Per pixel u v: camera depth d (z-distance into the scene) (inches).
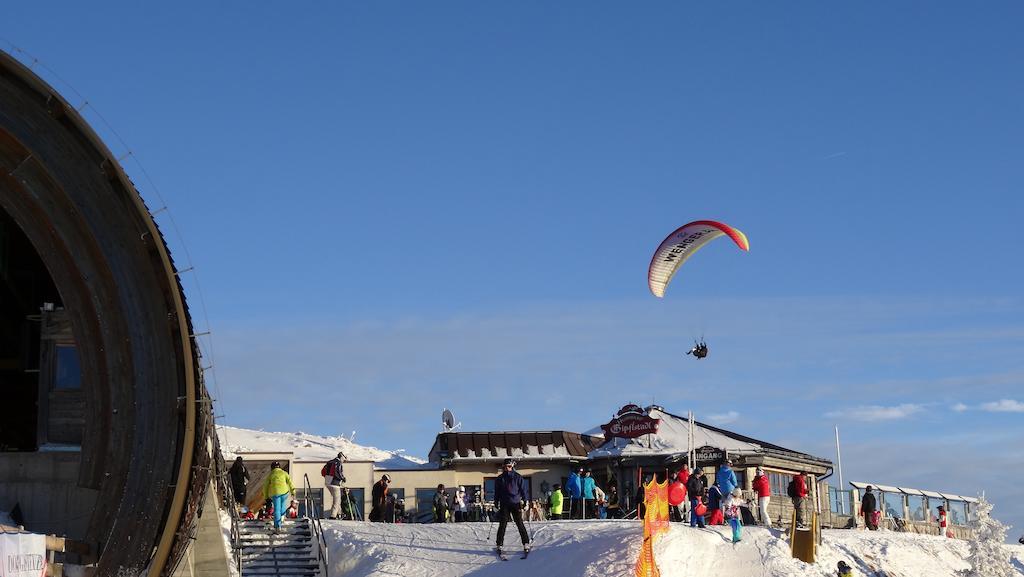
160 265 1043.9
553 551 1262.3
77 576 1002.7
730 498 1317.7
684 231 1663.4
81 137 1045.2
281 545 1314.0
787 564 1270.9
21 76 1036.5
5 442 1366.9
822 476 2148.1
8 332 1357.0
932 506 2092.8
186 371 1033.5
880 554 1391.5
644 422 1999.3
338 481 1579.7
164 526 1018.1
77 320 1053.8
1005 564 1425.9
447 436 2025.1
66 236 1051.3
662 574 1195.9
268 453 1854.1
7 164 1052.5
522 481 1285.7
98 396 1046.4
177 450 1027.3
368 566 1282.0
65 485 1155.9
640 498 1685.5
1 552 741.9
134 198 1034.1
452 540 1348.4
